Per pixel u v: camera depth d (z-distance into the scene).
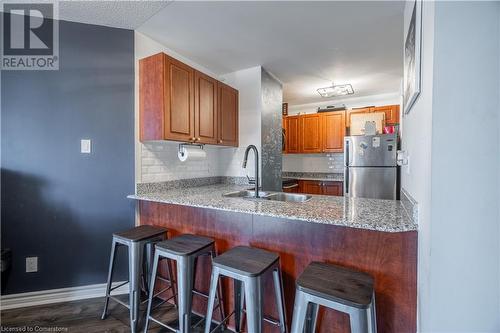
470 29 0.88
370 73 3.11
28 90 1.87
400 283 1.16
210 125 2.51
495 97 0.87
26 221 1.88
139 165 2.19
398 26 2.07
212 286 1.28
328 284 1.03
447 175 0.90
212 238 1.72
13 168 1.84
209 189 2.49
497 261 0.87
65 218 1.97
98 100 2.04
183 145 2.39
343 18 1.96
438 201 0.91
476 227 0.89
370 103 4.17
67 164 1.96
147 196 1.99
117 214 2.11
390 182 3.17
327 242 1.33
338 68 2.97
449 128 0.90
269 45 2.41
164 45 2.40
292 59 2.72
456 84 0.89
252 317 1.14
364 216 1.28
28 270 1.88
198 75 2.35
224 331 1.62
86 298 2.00
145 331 1.53
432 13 0.92
